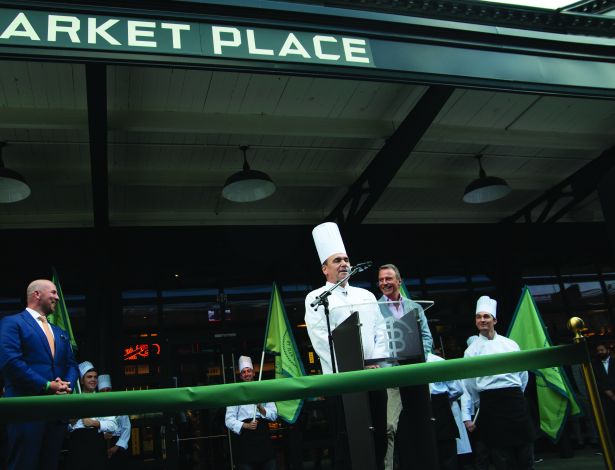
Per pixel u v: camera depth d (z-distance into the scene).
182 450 7.19
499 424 3.68
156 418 7.09
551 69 5.20
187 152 6.46
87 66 4.46
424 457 2.12
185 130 5.77
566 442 7.89
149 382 7.43
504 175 8.16
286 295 8.27
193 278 8.01
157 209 7.62
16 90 5.19
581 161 8.06
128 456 6.92
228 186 6.13
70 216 7.38
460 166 7.80
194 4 4.03
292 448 7.52
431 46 4.82
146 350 7.54
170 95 5.54
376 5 5.36
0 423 1.35
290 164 7.06
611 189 2.28
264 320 8.13
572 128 7.24
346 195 7.65
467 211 9.25
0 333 2.91
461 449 6.51
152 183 6.69
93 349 7.06
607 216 2.30
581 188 8.27
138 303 7.68
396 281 3.57
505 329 9.15
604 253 10.03
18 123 5.34
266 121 6.06
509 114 6.73
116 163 6.48
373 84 5.80
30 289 3.19
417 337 2.11
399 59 4.65
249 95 5.73
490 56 5.03
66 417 1.39
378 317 2.23
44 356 3.02
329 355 2.57
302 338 8.21
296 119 6.16
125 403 1.43
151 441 7.06
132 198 7.19
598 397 1.71
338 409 2.48
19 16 3.64
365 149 6.91
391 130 6.43
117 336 7.31
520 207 9.31
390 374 1.60
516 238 9.41
